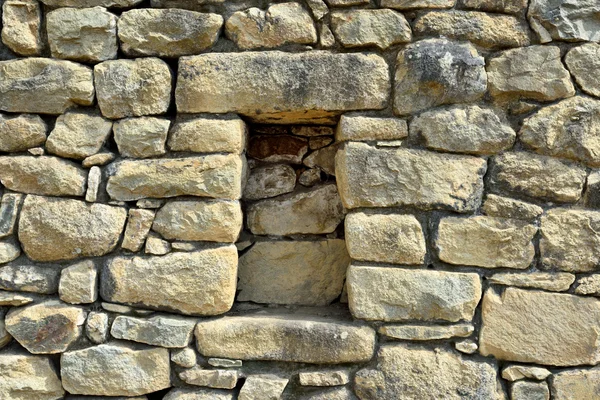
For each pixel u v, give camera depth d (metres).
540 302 1.86
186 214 1.89
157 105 1.92
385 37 1.89
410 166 1.88
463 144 1.88
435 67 1.87
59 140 1.93
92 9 1.92
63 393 1.92
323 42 1.90
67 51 1.93
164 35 1.91
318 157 2.16
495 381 1.86
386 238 1.88
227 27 1.92
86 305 1.91
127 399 1.90
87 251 1.91
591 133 1.87
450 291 1.86
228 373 1.86
